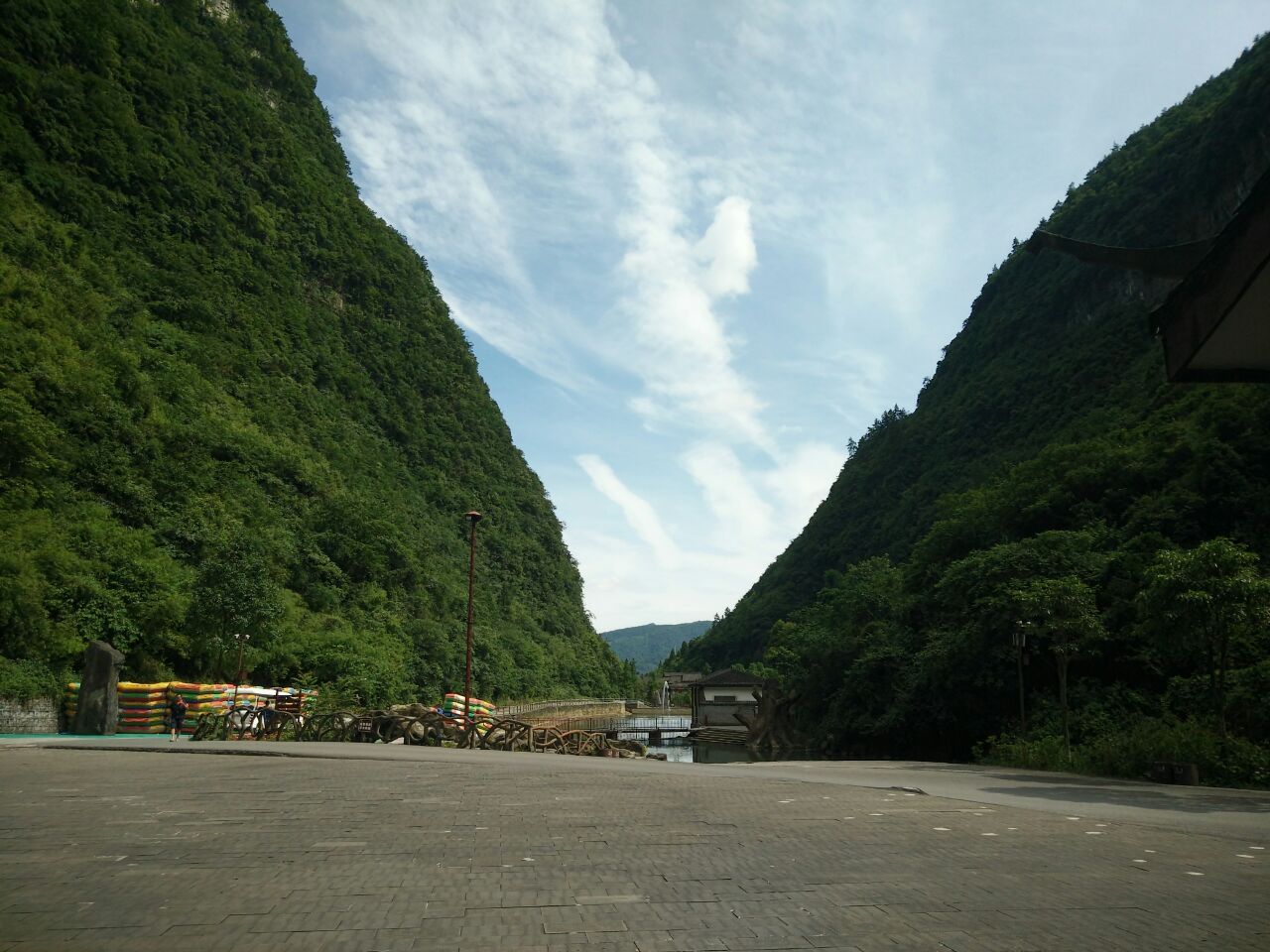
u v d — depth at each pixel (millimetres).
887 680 44594
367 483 90062
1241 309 6027
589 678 125750
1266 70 103750
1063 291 136500
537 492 150125
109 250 74000
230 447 67000
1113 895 4590
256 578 39719
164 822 7203
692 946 3564
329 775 12305
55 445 46406
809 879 4988
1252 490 40375
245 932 3713
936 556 53469
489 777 12289
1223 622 19125
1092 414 85875
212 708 30953
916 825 7488
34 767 13977
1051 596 23156
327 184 125750
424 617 75812
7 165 69125
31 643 33062
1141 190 124375
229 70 114062
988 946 3596
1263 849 6422
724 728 83500
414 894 4492
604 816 7887
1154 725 19812
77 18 83562
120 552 42438
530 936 3693
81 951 3406
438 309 144500
